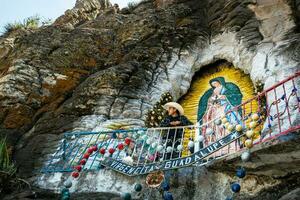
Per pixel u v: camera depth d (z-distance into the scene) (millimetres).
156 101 10617
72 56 12219
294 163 6133
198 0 14586
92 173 7691
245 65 10719
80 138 9352
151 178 6859
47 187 7820
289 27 10922
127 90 10680
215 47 11945
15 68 11383
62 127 9883
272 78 9383
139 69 11367
